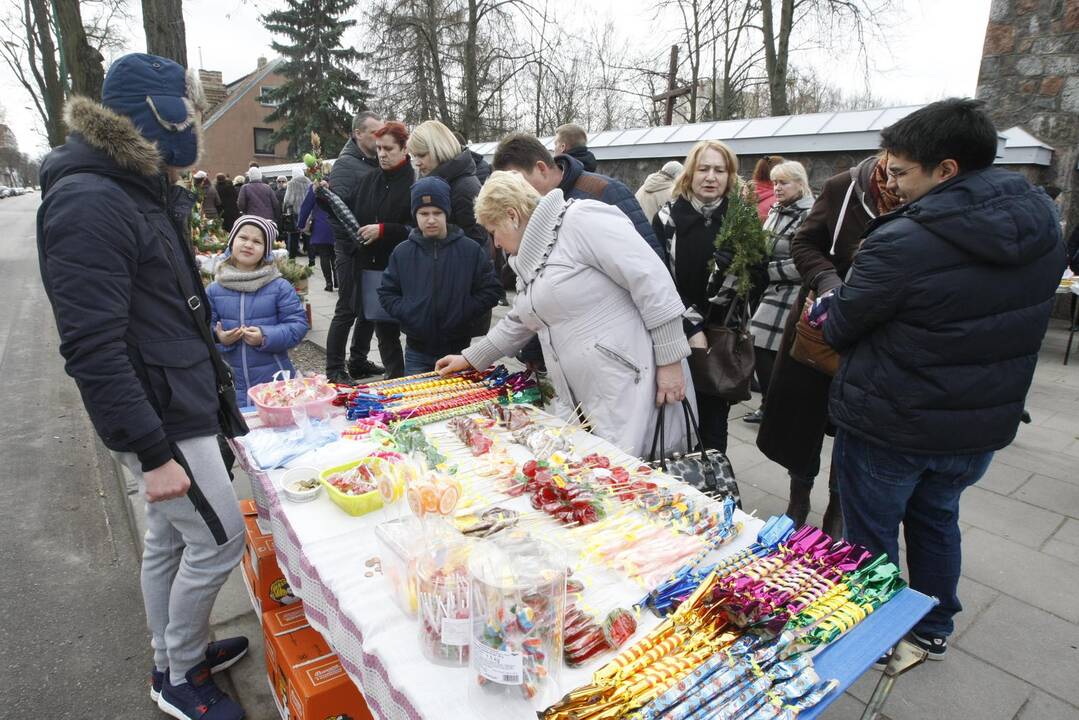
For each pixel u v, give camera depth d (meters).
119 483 3.91
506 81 17.52
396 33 16.97
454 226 3.46
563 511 1.69
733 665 1.17
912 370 1.79
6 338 7.54
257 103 31.50
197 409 1.74
